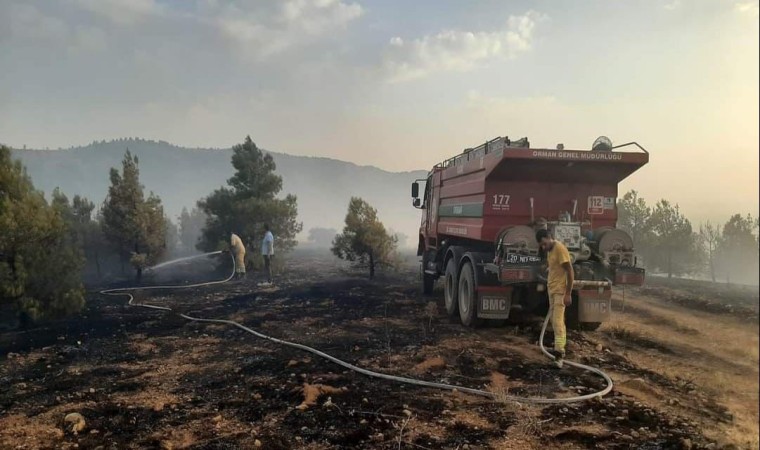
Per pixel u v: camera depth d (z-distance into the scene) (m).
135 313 10.41
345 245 16.92
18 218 8.70
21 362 6.59
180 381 5.66
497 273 7.59
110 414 4.64
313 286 14.50
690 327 5.64
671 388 5.22
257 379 5.63
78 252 10.15
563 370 6.08
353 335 7.99
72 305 9.27
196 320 9.44
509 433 4.15
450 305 9.62
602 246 7.69
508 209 8.16
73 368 6.27
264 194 18.50
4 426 4.37
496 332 8.23
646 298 9.98
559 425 4.34
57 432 4.20
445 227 10.80
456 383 5.52
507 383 5.55
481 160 8.43
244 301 11.91
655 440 3.95
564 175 7.98
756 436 3.50
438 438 4.04
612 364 6.30
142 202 16.53
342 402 4.85
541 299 8.45
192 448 3.88
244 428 4.26
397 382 5.54
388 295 12.54
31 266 8.87
